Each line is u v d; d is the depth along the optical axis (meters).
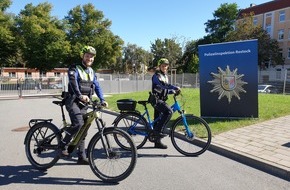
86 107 4.89
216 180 4.49
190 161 5.43
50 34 37.97
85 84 4.86
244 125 8.00
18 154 5.96
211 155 5.79
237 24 49.94
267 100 13.27
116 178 4.38
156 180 4.50
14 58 44.25
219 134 7.05
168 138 6.99
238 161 5.41
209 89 9.30
